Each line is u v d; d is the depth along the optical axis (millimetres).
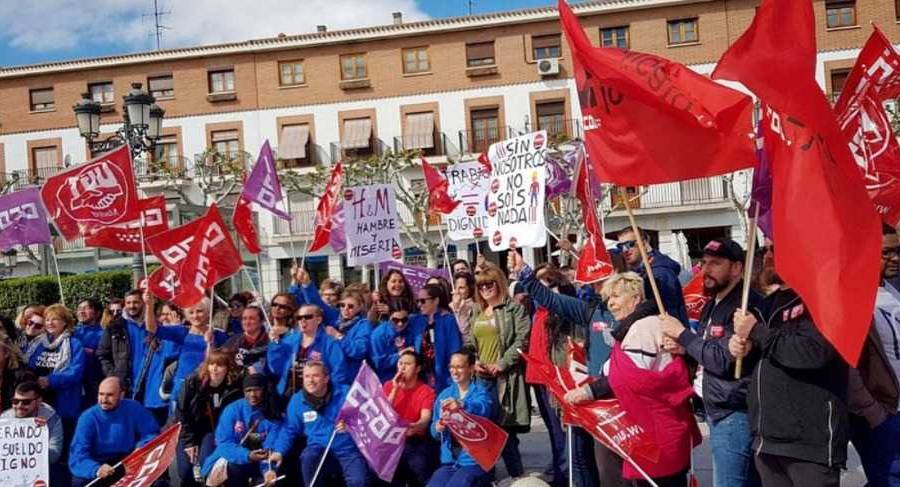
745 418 4309
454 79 34688
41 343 7574
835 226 3568
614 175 4656
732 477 4352
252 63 35656
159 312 9562
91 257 30672
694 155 4355
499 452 6109
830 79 32094
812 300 3555
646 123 4508
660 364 4695
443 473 6273
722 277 4449
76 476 6449
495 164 7828
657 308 4926
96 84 36250
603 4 33281
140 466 6098
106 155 8789
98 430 6633
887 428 4504
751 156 4176
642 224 33125
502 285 7188
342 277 34781
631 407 4719
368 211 10008
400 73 35031
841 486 6266
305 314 7074
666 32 33094
